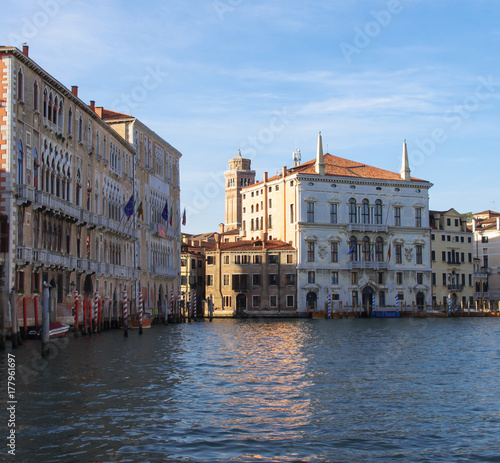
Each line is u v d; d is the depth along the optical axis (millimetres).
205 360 33000
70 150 49844
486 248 124500
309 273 101438
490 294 122812
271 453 15938
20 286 40469
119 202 63188
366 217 104562
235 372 28453
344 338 50406
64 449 16016
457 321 87062
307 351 38531
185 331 59531
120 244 62906
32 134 42531
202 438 17094
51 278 45312
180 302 85812
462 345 43344
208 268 105125
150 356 34375
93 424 18266
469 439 17203
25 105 41531
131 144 68562
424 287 106875
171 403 21172
